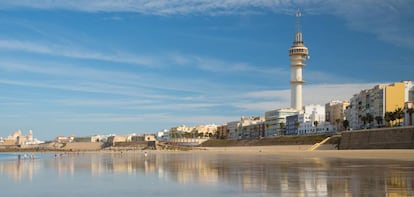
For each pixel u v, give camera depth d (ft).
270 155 481.46
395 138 450.30
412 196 103.86
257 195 111.24
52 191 130.11
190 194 117.08
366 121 655.35
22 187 143.13
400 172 178.29
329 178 153.99
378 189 117.60
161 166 260.62
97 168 249.75
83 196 117.91
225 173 187.83
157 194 119.03
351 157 365.20
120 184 147.43
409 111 558.97
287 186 129.49
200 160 355.97
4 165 307.99
